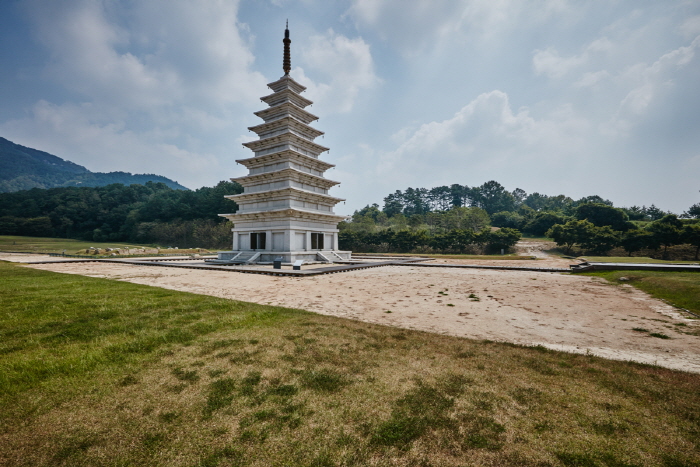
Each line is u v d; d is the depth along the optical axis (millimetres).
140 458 4469
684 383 6719
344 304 15312
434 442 4828
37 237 111812
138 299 14000
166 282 21953
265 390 6344
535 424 5258
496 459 4465
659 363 8148
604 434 4992
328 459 4484
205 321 11055
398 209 174875
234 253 42875
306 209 41375
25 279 19562
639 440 4848
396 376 6988
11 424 5121
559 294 18125
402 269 33125
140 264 36750
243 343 9008
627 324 11930
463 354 8320
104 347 8328
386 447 4730
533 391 6332
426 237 84312
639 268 25641
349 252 48875
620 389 6410
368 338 9602
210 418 5398
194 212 115812
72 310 11727
